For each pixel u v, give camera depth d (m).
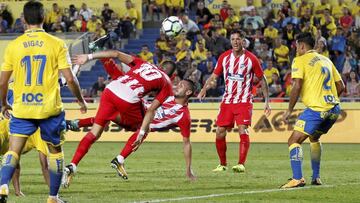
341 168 43.78
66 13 90.50
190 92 36.78
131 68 33.97
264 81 43.56
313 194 30.75
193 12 93.50
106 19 89.00
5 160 25.58
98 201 28.59
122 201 28.59
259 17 86.75
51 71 25.59
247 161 48.94
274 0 90.25
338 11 87.81
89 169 42.72
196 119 68.75
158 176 38.75
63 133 26.25
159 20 92.38
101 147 61.81
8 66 25.75
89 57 32.88
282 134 67.62
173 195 30.66
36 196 30.41
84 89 79.94
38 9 25.81
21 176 38.62
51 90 25.62
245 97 42.66
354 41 82.81
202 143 66.81
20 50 25.58
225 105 42.81
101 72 85.62
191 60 81.06
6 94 26.36
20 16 92.12
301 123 32.78
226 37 85.62
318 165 34.22
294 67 32.94
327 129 33.50
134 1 91.56
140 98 33.75
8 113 27.22
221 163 42.69
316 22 84.88
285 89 77.25
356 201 28.95
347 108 67.81
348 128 67.38
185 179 37.19
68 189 32.72
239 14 90.94
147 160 49.62
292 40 83.69
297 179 32.97
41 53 25.53
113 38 85.94
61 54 25.64
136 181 36.22
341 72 81.31
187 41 82.94
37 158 50.69
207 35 83.88
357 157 52.28
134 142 33.28
